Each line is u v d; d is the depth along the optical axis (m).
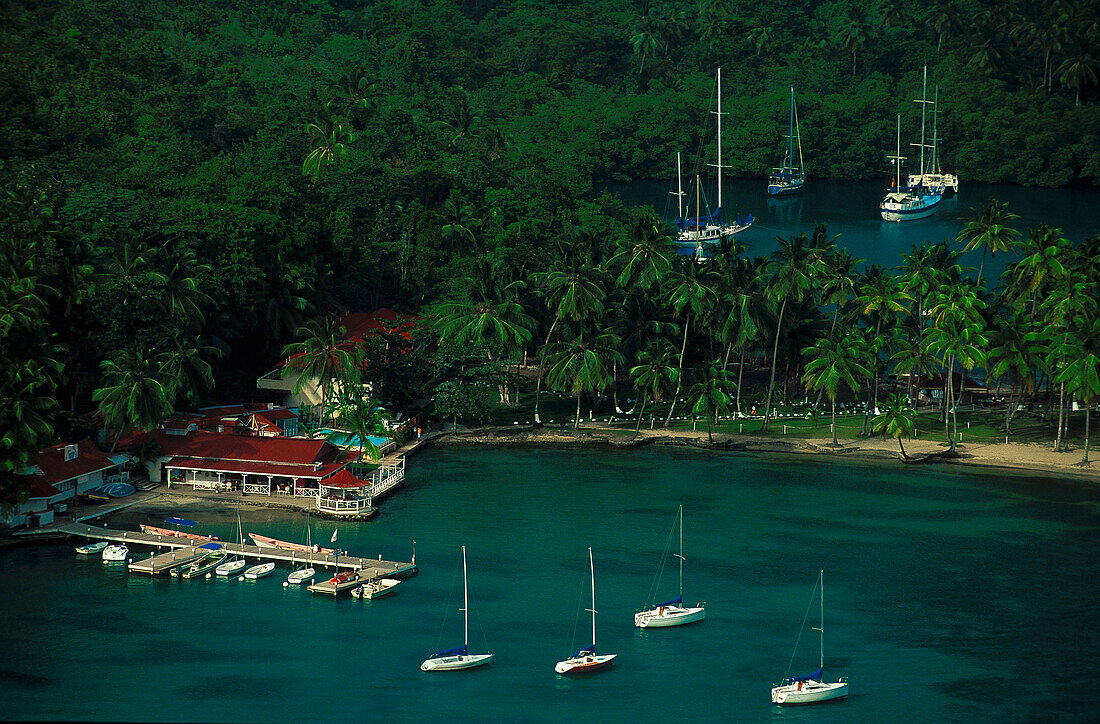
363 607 180.00
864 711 152.88
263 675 159.75
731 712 152.62
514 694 156.50
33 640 166.75
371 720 149.62
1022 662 165.00
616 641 170.62
